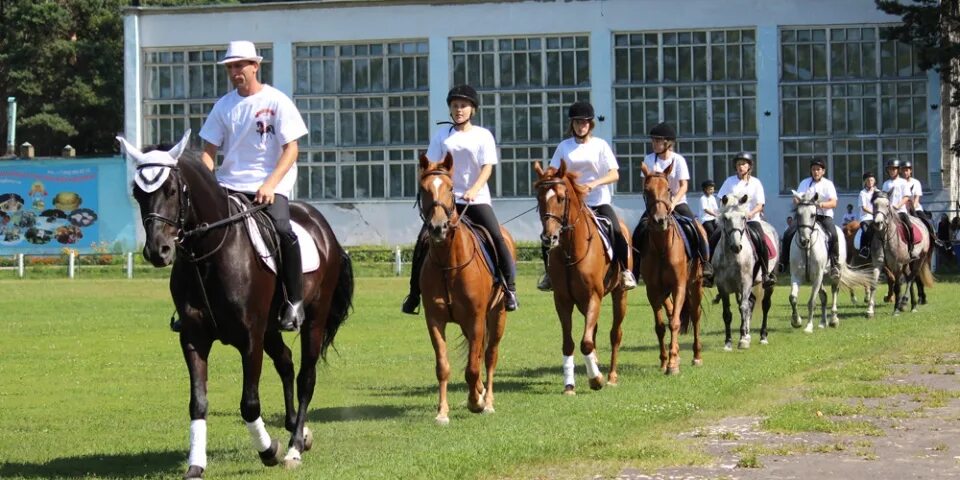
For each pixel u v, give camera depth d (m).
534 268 46.56
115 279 43.72
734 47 52.34
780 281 41.62
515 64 53.47
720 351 19.39
